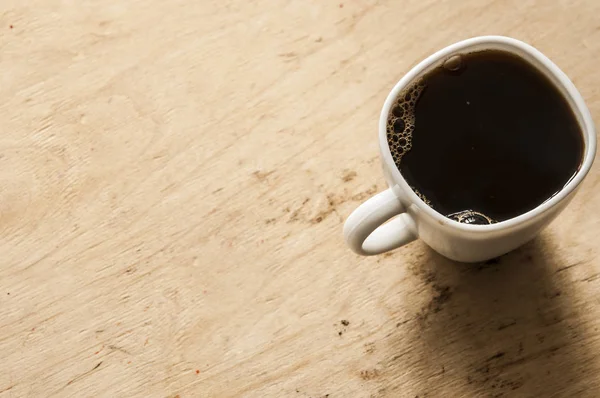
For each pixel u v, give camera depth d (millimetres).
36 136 619
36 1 635
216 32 625
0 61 630
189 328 589
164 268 597
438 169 544
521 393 570
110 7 633
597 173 588
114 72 625
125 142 614
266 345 584
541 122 541
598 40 606
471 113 548
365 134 604
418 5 620
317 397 577
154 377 585
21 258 603
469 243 535
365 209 534
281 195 600
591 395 566
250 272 593
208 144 610
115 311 594
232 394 580
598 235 582
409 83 542
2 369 590
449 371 574
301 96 612
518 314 578
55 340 593
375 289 586
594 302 575
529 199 538
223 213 601
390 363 578
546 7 613
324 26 622
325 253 592
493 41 539
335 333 583
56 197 610
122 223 603
